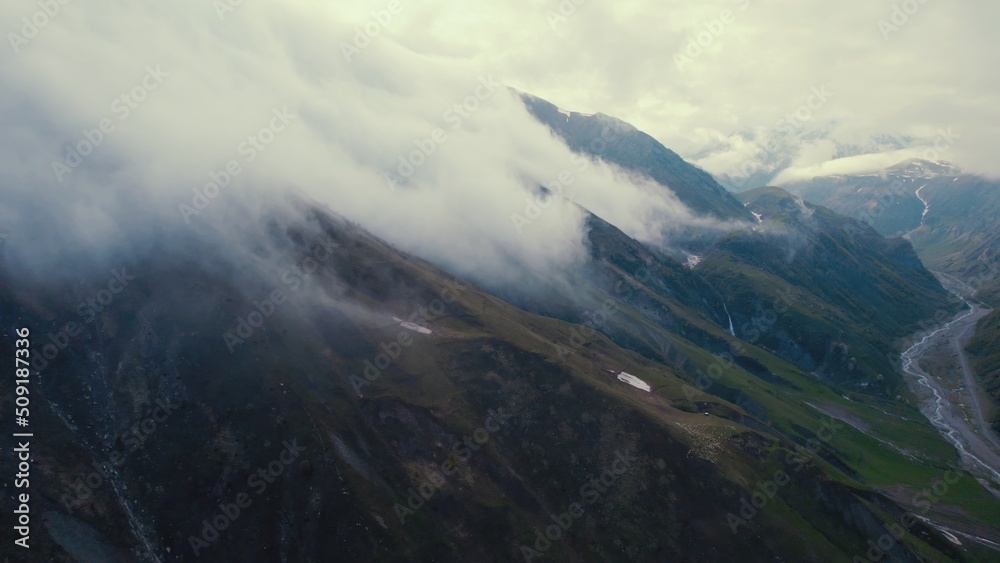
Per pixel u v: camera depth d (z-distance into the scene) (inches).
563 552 4970.5
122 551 4313.5
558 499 5339.6
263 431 5098.4
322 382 5615.2
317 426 5182.1
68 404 4953.3
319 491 4815.5
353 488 4867.1
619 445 5733.3
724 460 5866.1
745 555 5211.6
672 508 5403.5
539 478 5452.8
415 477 5142.7
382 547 4611.2
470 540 4847.4
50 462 4525.1
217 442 4995.1
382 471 5103.3
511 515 5098.4
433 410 5659.5
